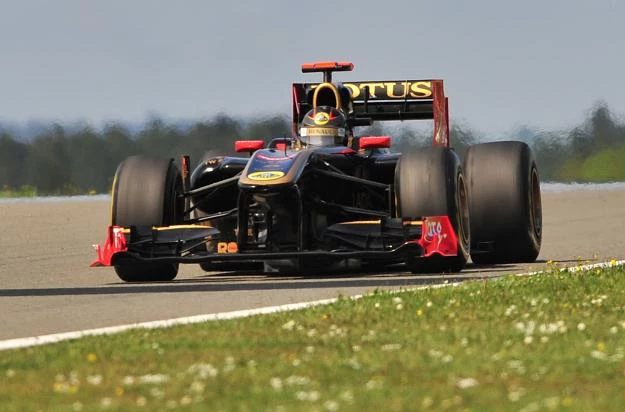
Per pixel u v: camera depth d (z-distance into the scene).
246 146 46.38
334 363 24.16
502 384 22.14
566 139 107.94
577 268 39.69
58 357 25.69
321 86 47.03
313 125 45.31
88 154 119.38
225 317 31.19
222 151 51.06
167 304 34.97
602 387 21.81
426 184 40.62
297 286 38.56
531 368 23.16
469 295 32.94
